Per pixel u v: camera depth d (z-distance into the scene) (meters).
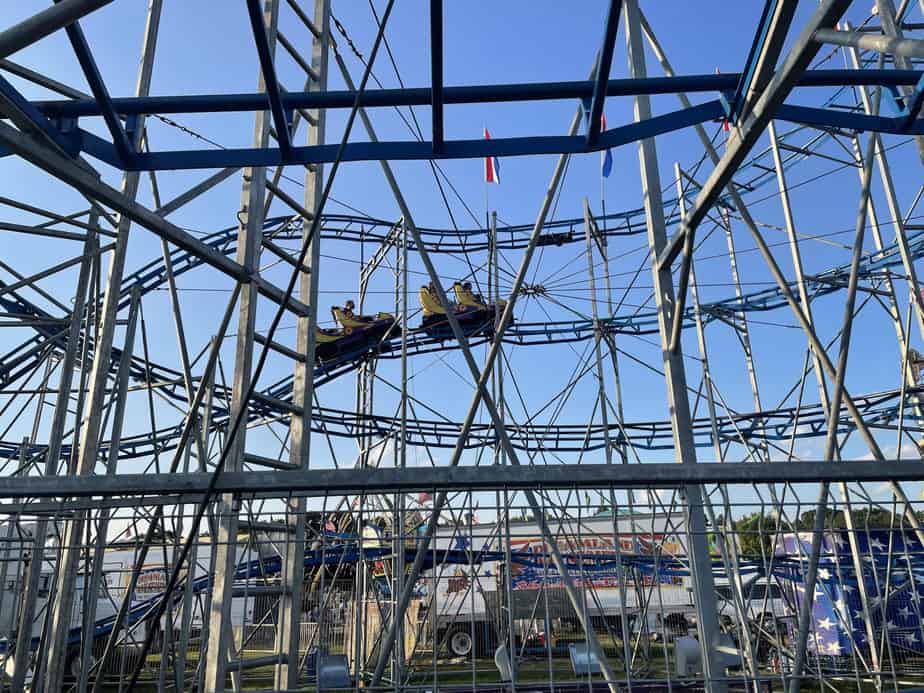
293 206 8.20
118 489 3.62
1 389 18.84
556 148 5.41
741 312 21.03
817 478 3.63
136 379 20.73
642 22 7.86
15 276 9.40
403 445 15.11
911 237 18.23
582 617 5.00
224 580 6.11
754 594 11.27
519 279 7.33
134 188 7.91
